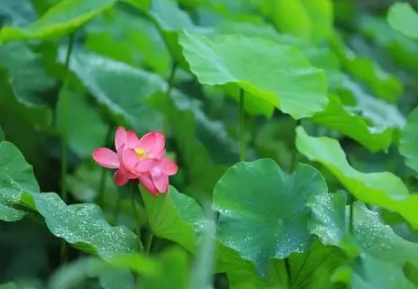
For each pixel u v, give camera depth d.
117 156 3.21
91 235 3.18
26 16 4.50
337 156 3.29
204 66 3.46
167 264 2.92
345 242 3.09
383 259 3.19
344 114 3.56
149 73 4.53
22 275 3.99
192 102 4.42
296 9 4.50
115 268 3.16
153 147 3.22
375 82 4.66
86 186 4.18
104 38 4.41
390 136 3.60
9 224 4.07
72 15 3.68
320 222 3.15
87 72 4.29
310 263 3.20
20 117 4.13
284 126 4.52
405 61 6.05
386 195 3.06
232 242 3.18
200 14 4.86
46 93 4.25
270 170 3.27
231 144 4.30
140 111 4.25
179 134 4.11
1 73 4.01
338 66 4.21
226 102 4.59
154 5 3.98
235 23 4.17
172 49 3.82
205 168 4.07
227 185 3.23
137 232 3.23
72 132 4.18
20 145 4.20
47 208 3.17
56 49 4.13
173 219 3.12
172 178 4.09
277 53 3.59
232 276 3.25
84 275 3.25
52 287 3.26
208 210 3.22
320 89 3.51
